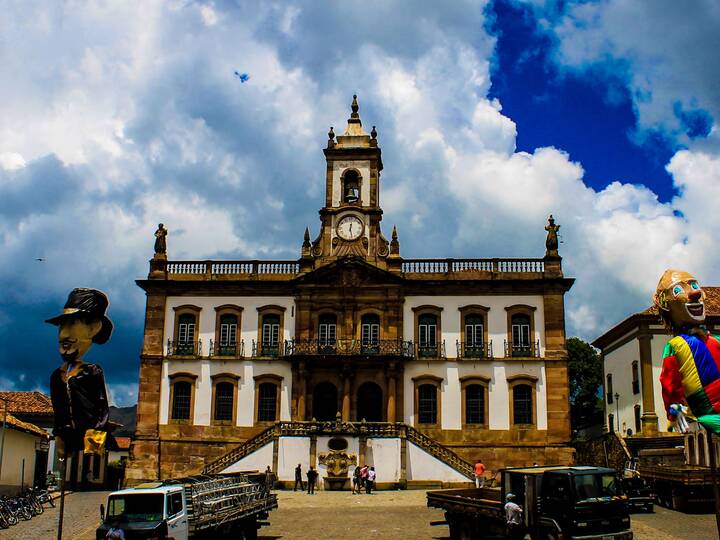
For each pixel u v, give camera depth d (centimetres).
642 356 4569
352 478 4266
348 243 5062
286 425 4406
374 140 5231
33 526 2961
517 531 2275
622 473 3912
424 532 2728
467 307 4884
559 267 4881
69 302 1816
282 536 2673
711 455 1708
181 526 2172
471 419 4769
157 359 4925
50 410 5016
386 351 4806
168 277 5056
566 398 4731
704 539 2502
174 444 4825
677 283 1814
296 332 4903
